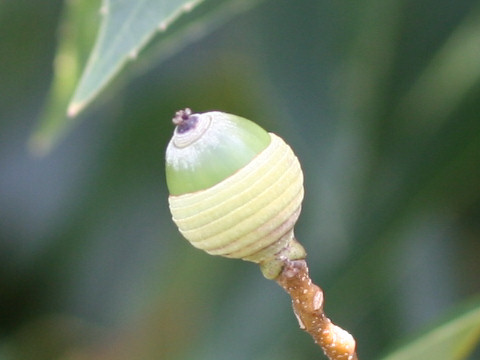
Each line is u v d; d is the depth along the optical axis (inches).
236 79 9.5
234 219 5.2
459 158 8.3
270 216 5.2
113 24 5.9
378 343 8.6
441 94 8.3
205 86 9.6
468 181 8.4
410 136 8.3
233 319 9.0
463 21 8.3
